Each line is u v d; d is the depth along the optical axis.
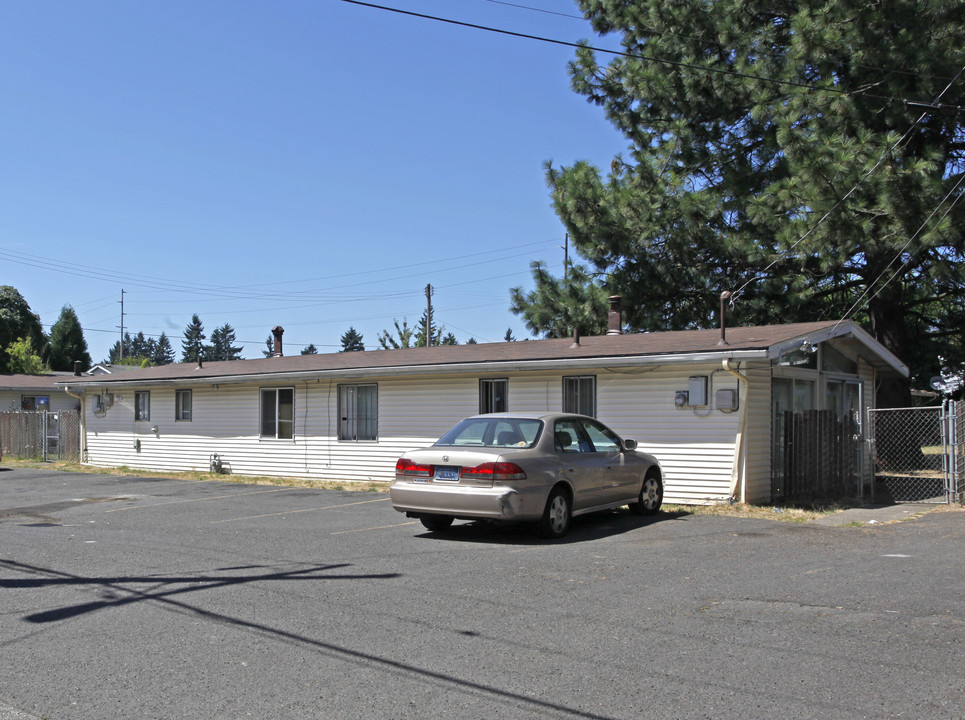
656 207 22.80
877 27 18.64
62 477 21.33
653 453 14.35
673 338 15.77
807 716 4.36
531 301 25.78
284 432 20.48
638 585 7.46
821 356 16.19
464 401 17.16
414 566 8.45
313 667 5.26
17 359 53.47
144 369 28.59
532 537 10.30
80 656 5.54
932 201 17.56
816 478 14.59
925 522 11.53
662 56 23.73
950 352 26.14
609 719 4.37
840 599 6.84
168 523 12.14
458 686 4.89
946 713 4.38
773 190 19.78
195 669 5.25
